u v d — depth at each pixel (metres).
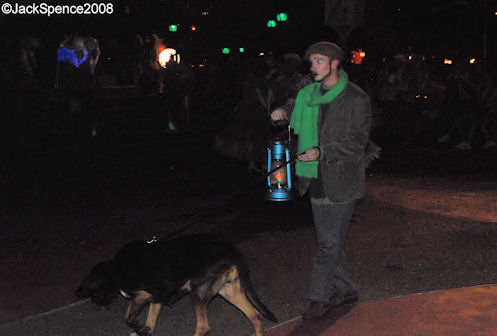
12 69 15.45
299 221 7.51
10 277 5.67
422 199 8.84
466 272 5.44
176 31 23.91
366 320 4.37
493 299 4.69
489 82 14.15
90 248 6.62
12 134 13.90
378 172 11.28
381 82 16.41
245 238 6.82
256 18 24.34
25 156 13.36
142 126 16.94
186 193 9.53
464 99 14.30
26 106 14.77
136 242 3.80
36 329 4.45
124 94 20.27
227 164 12.16
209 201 8.87
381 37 24.36
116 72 25.56
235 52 24.03
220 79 18.41
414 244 6.42
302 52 23.52
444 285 5.10
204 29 24.45
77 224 7.71
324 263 4.33
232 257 3.73
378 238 6.68
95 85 18.05
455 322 4.27
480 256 5.92
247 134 11.20
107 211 8.43
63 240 6.97
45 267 5.96
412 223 7.34
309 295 4.35
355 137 4.14
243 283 3.83
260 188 9.59
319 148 4.11
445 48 26.16
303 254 6.13
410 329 4.17
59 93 15.86
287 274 5.53
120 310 4.77
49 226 7.63
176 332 4.31
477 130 15.25
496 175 10.73
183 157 13.23
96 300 3.71
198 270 3.63
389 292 4.96
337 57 4.18
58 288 5.36
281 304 4.80
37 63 18.56
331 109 4.18
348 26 15.00
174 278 3.62
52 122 14.91
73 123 15.49
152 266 3.62
